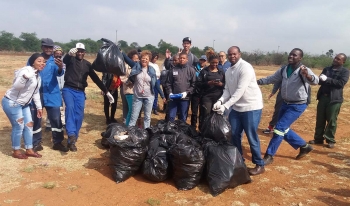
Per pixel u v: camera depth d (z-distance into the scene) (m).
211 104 6.37
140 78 6.11
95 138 6.56
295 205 4.09
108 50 5.59
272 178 4.91
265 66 41.06
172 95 6.15
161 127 5.47
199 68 7.69
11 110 4.98
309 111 10.37
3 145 5.83
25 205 3.86
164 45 52.84
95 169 5.02
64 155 5.54
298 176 5.03
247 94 4.76
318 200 4.24
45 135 6.61
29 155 5.35
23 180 4.51
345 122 9.11
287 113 5.36
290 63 5.22
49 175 4.72
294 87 5.24
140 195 4.24
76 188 4.34
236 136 5.07
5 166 4.91
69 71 5.64
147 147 4.80
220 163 4.36
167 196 4.21
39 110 5.27
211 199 4.15
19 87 4.87
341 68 6.30
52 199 4.04
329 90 6.42
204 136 5.04
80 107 5.75
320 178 4.98
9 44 52.72
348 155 6.14
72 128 5.64
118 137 4.75
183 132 5.27
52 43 5.65
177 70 6.38
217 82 6.13
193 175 4.39
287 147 6.52
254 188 4.54
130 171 4.65
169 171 4.58
